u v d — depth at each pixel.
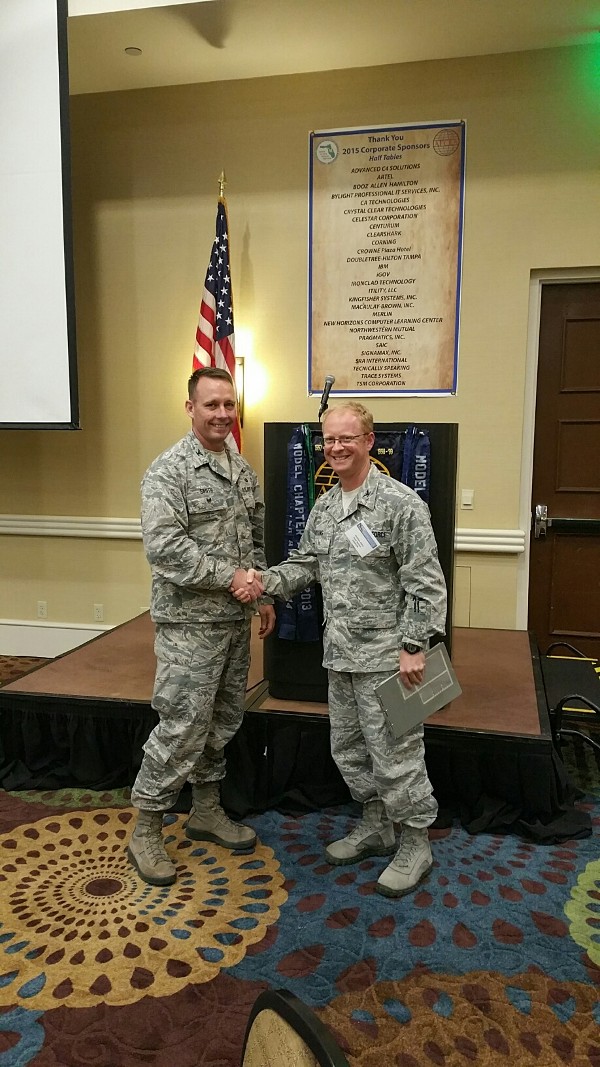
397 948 1.93
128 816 2.65
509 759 2.50
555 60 3.61
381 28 3.40
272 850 2.41
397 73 3.79
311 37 3.49
